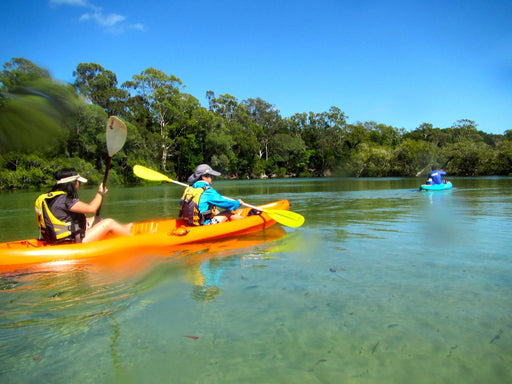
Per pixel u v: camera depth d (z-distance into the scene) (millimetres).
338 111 58938
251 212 5156
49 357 1675
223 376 1512
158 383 1474
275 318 2029
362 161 40781
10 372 1557
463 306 2127
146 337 1845
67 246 3232
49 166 24562
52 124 2260
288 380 1477
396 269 2881
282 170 54188
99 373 1546
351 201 8891
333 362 1600
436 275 2707
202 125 43500
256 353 1684
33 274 2832
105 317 2078
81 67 41281
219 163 42656
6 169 22641
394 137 58906
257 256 3387
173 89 43000
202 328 1931
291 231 4664
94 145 27844
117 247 3359
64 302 2285
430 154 33750
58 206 3338
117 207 8945
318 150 57344
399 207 7250
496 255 3246
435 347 1700
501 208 6723
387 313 2062
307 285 2545
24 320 2043
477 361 1584
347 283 2570
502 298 2230
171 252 3561
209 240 4016
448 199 8797
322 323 1960
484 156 29547
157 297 2361
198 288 2520
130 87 42781
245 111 58531
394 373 1513
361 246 3715
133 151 32562
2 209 9234
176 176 42438
